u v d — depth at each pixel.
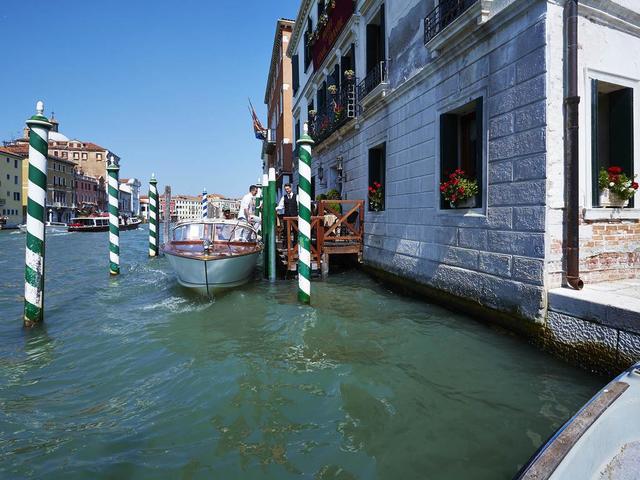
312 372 3.82
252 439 2.79
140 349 4.57
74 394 3.54
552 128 4.30
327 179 13.34
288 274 9.34
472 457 2.57
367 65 9.62
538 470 1.54
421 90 6.86
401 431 2.86
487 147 5.18
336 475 2.42
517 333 4.64
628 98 4.86
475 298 5.38
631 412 2.00
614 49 4.69
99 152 75.25
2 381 3.81
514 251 4.68
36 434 2.91
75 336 5.09
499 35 4.96
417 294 6.91
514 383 3.56
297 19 17.38
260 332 5.07
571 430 1.78
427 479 2.37
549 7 4.30
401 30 7.68
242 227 9.07
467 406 3.19
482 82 5.29
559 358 4.04
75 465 2.55
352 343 4.61
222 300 6.95
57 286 8.61
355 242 9.95
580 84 4.45
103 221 38.31
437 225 6.33
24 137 66.38
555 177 4.31
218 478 2.41
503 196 4.88
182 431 2.91
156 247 14.56
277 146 26.05
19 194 53.34
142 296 7.54
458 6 5.65
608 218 4.56
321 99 14.36
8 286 8.64
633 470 1.75
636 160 4.90
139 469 2.50
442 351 4.32
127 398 3.44
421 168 6.87
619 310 3.42
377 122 8.80
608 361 3.52
